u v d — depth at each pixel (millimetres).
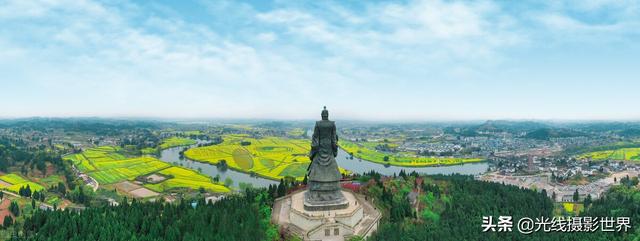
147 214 132375
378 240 119500
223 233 111500
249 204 136375
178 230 114000
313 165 126812
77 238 112438
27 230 131125
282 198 148250
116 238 111188
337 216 119188
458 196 166375
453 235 133000
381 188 159625
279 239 115750
